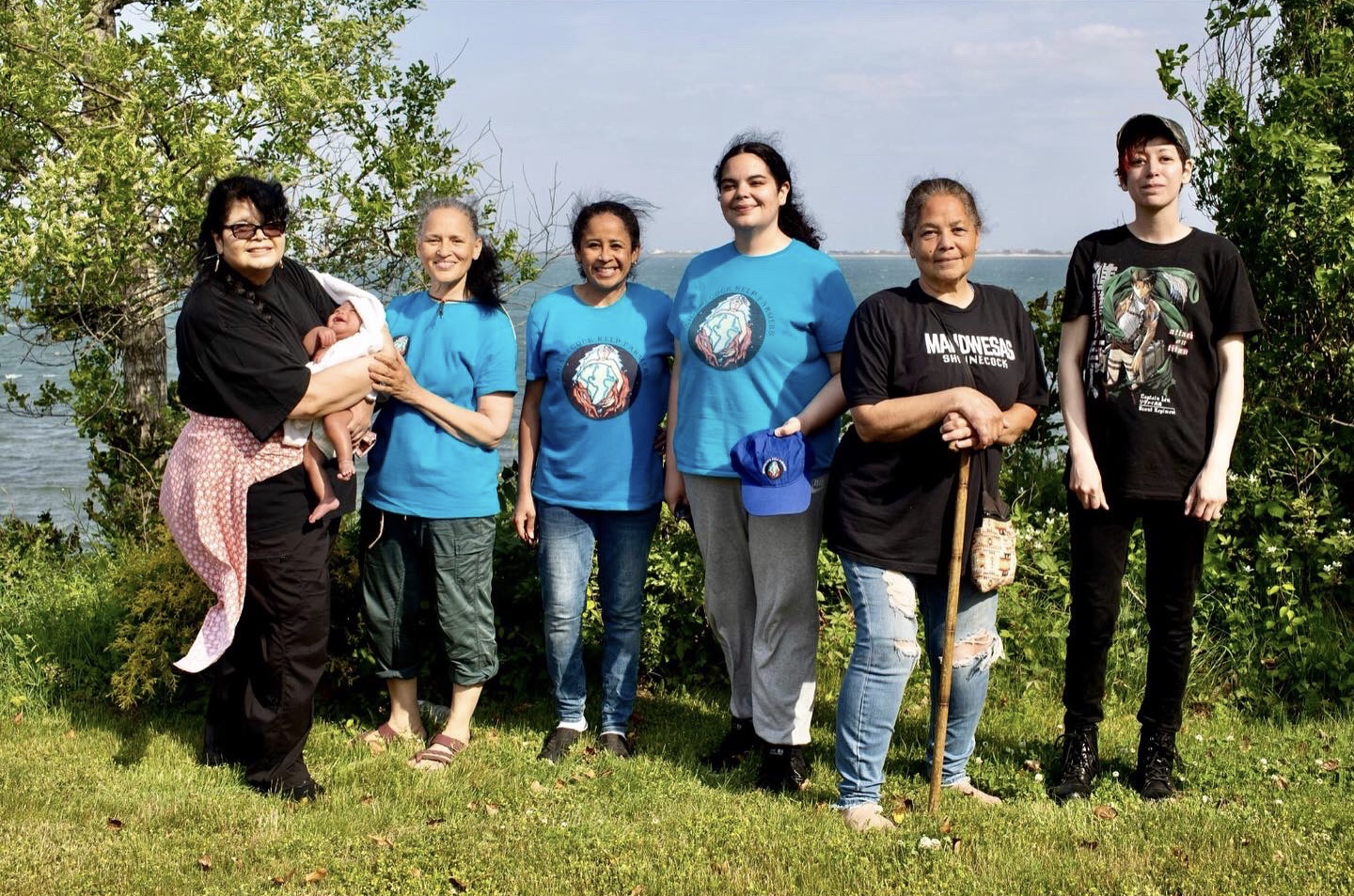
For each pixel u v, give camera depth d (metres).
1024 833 4.04
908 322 4.10
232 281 4.32
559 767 4.87
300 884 3.76
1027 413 4.17
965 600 4.29
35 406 9.10
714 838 4.05
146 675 5.30
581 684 5.09
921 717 5.38
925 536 4.12
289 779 4.56
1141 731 4.57
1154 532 4.34
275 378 4.23
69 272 6.34
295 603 4.45
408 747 5.06
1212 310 4.16
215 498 4.34
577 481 4.80
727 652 4.91
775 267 4.47
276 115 7.14
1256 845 3.85
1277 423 6.16
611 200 4.81
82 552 8.23
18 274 6.25
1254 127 5.97
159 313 7.77
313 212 7.41
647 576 5.77
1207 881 3.59
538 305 4.94
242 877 3.80
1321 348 6.07
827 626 6.05
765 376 4.43
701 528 4.68
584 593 4.98
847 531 4.18
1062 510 6.77
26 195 6.34
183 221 6.63
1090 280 4.31
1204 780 4.58
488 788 4.62
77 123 7.19
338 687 5.68
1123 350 4.19
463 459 4.83
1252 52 6.58
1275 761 4.78
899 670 4.17
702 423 4.53
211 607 4.94
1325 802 4.30
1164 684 4.45
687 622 5.82
